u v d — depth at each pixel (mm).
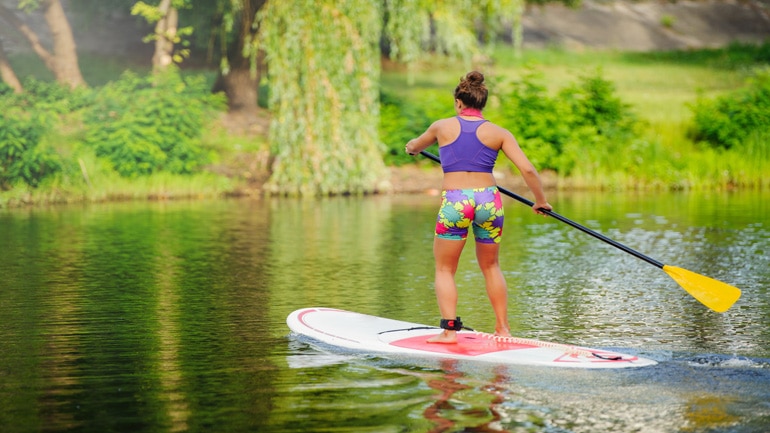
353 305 16125
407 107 43656
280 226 28219
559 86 55438
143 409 10000
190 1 50281
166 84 40656
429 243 24391
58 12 45844
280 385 10844
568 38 68625
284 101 37250
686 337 13523
